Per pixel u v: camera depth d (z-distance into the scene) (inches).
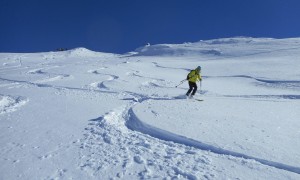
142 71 1285.7
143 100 538.3
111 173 216.8
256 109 446.9
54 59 2689.5
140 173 215.3
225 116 385.7
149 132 322.0
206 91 700.0
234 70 1269.7
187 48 2780.5
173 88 766.5
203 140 279.6
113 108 455.5
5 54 3053.6
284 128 324.8
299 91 767.1
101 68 1391.5
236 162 232.4
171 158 241.3
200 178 203.9
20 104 504.7
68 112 428.8
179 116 379.6
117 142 285.4
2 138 308.0
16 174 219.6
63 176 214.2
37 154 258.1
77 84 840.9
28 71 1416.1
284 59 1509.6
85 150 265.0
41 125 356.2
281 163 226.1
